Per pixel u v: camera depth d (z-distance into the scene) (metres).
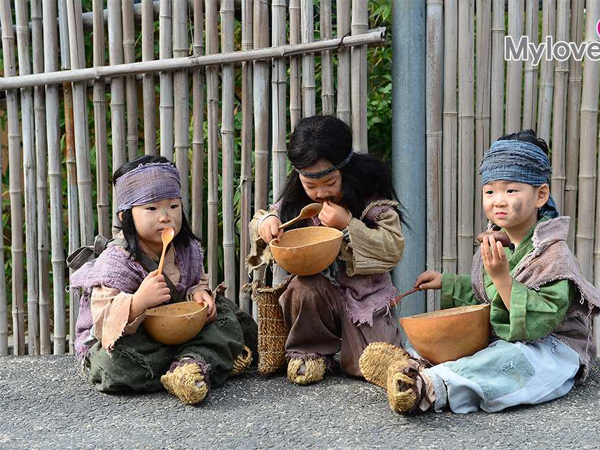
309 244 3.32
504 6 3.87
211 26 3.97
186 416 3.05
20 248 4.22
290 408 3.12
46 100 4.08
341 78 3.87
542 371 3.08
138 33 4.46
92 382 3.41
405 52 3.87
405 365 2.95
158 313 3.32
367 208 3.50
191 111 4.45
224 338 3.40
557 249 3.15
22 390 3.45
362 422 2.95
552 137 4.02
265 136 3.98
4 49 4.12
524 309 3.02
